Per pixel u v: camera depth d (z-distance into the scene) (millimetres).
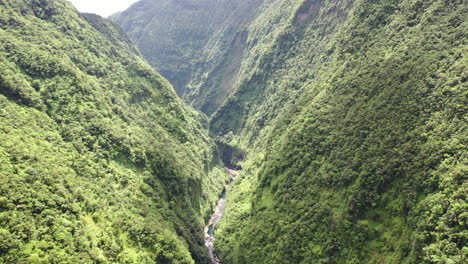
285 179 114250
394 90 97500
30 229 62750
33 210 66562
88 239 73688
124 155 111062
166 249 90125
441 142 76625
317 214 94688
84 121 105438
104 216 84000
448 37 95562
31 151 78688
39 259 59500
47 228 65875
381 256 77562
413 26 112000
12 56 102625
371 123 97188
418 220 72000
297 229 96688
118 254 77500
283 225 102875
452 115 78562
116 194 94938
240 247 112625
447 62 89250
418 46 101750
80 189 82812
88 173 91500
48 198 70562
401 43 109812
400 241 75062
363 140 96812
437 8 106125
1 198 62781
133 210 94875
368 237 82562
